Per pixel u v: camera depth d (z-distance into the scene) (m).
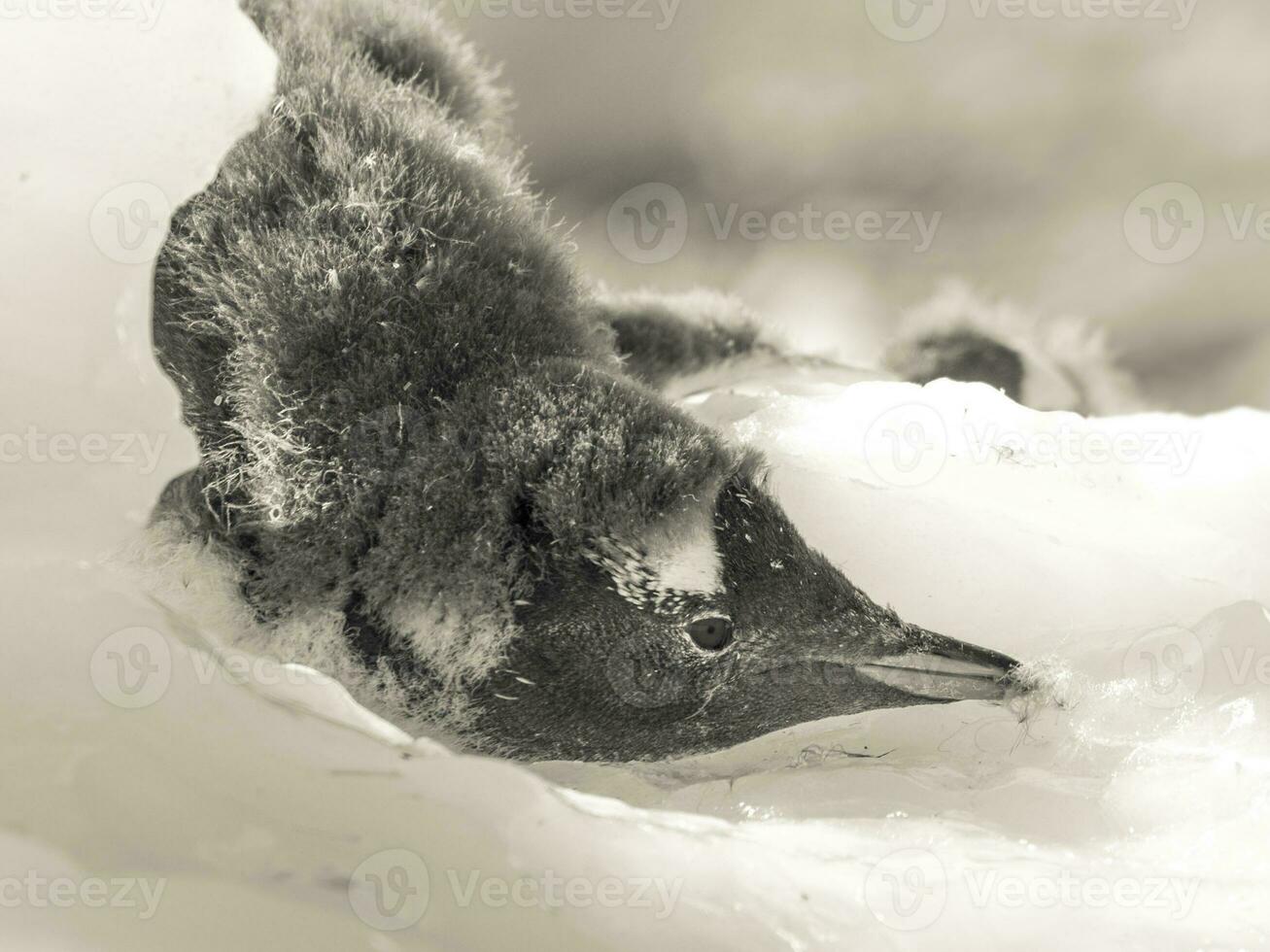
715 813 2.83
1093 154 4.64
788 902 2.76
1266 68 4.56
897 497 2.93
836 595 2.89
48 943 2.70
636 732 2.89
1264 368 4.26
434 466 2.87
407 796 2.75
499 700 2.89
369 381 2.87
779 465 2.93
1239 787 2.82
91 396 2.80
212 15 2.83
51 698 2.75
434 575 2.87
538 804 2.76
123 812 2.73
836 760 2.87
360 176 2.89
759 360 3.18
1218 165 4.58
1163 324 4.36
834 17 4.71
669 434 2.88
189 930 2.71
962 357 3.19
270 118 2.90
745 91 4.81
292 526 2.88
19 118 2.80
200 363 2.88
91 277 2.80
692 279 4.51
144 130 2.81
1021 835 2.81
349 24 2.98
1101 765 2.84
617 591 2.88
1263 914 2.77
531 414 2.88
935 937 2.76
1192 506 2.94
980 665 2.88
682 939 2.74
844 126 4.77
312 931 2.71
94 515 2.79
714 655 2.88
